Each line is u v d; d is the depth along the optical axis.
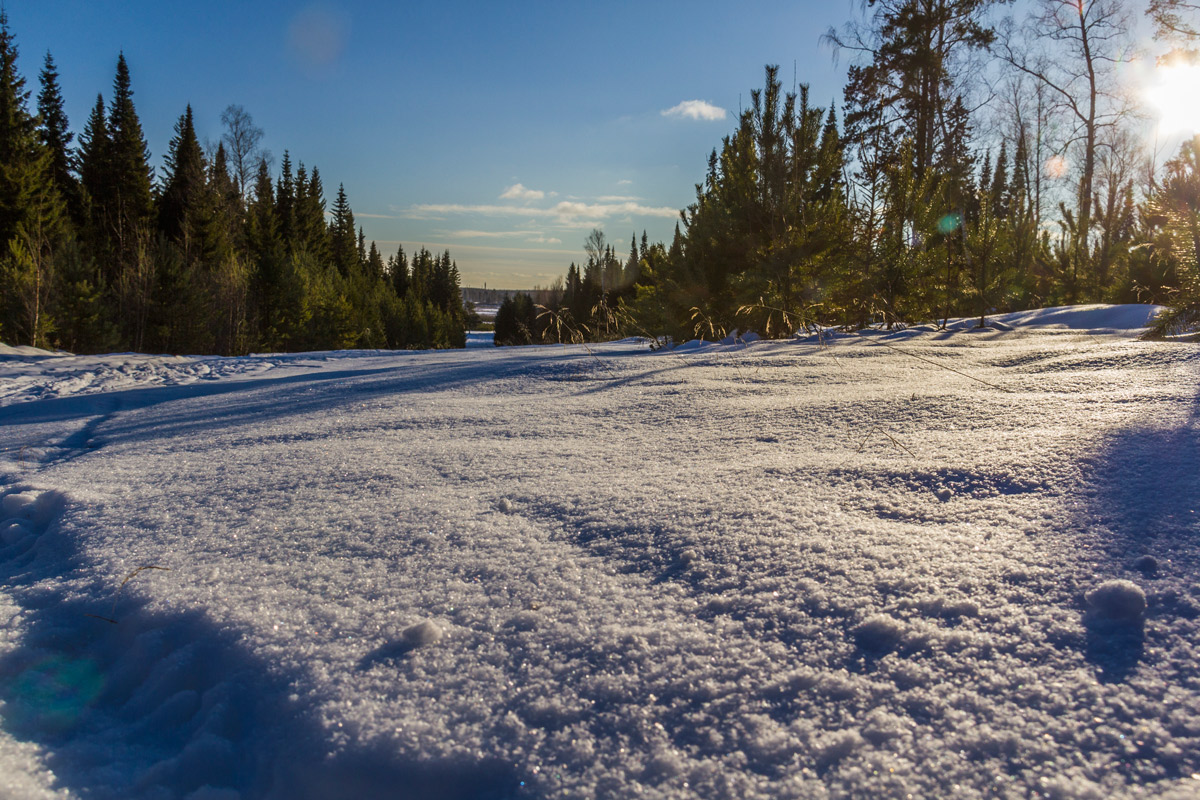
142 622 1.18
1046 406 2.29
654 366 4.57
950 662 0.93
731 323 7.67
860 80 16.50
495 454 2.30
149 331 21.58
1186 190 4.08
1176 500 1.33
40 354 11.45
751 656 0.99
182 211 35.06
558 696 0.92
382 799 0.81
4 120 24.36
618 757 0.81
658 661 0.99
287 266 26.33
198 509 1.80
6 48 24.94
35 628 1.20
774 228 7.44
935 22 15.30
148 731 0.96
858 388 3.17
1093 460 1.61
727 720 0.86
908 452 1.90
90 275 18.73
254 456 2.46
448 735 0.86
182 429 3.40
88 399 5.10
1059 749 0.76
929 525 1.38
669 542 1.41
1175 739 0.75
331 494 1.89
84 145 32.34
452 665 1.00
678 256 8.59
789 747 0.80
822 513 1.49
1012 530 1.30
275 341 25.95
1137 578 1.07
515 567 1.33
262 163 37.75
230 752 0.88
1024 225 14.60
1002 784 0.72
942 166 14.45
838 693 0.89
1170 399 2.20
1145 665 0.87
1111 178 15.09
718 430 2.51
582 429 2.71
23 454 2.86
